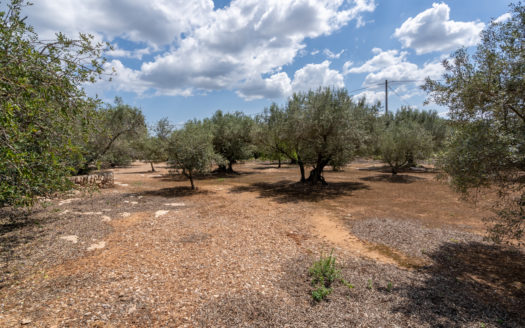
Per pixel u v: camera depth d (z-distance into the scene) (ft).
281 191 45.21
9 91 10.69
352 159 51.37
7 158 9.57
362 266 16.24
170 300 12.13
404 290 13.29
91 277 14.17
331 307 11.78
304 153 50.55
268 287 13.51
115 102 70.23
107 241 19.94
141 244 19.48
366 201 36.50
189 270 15.33
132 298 12.18
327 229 24.21
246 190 46.26
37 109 12.17
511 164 13.21
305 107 46.80
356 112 47.39
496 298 12.62
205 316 10.99
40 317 10.59
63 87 14.07
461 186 16.37
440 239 21.21
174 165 45.11
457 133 16.99
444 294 12.92
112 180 46.96
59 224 23.61
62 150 13.96
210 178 65.10
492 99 14.23
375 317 11.06
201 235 21.68
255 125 62.95
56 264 15.76
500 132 13.74
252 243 20.13
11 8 13.96
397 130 66.28
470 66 15.40
